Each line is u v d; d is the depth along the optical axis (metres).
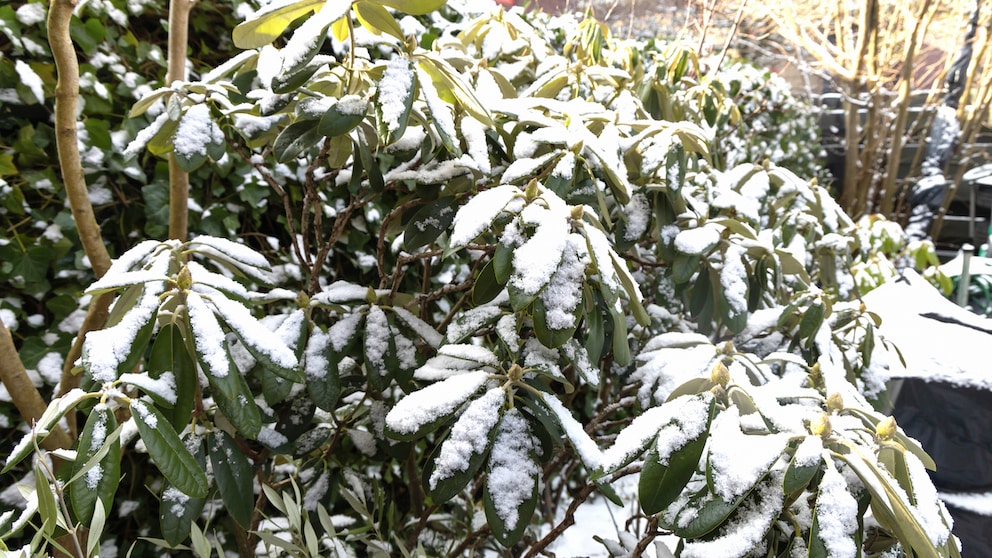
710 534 0.61
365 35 0.82
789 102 3.13
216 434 0.71
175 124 0.83
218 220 1.17
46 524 0.53
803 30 4.05
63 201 1.04
